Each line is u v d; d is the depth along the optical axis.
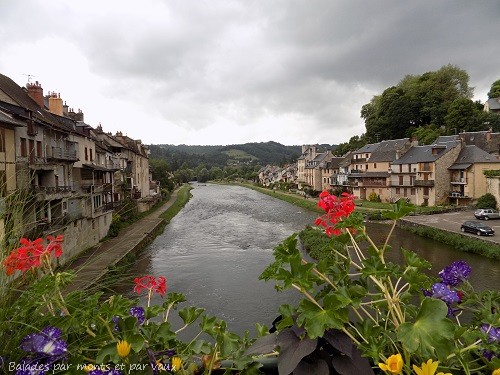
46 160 19.44
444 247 23.30
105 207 24.72
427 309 1.46
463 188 38.50
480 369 1.64
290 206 55.28
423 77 73.62
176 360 1.79
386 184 48.00
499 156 40.56
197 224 37.84
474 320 2.16
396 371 1.37
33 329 1.74
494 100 61.19
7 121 14.41
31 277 1.99
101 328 1.85
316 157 77.06
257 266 20.56
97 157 30.78
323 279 1.82
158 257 22.78
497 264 18.98
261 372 1.76
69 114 33.88
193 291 16.47
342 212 2.17
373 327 1.67
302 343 1.55
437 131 57.28
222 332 1.97
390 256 17.55
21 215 2.41
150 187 68.38
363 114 84.19
